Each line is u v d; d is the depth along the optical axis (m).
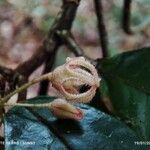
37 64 0.36
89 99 0.28
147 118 0.31
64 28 0.37
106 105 0.32
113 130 0.28
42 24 0.88
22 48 1.00
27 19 0.94
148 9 0.78
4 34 0.98
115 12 0.84
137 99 0.32
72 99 0.28
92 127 0.28
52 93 0.65
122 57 0.34
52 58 0.37
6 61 0.96
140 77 0.33
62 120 0.28
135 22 0.78
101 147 0.27
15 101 0.32
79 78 0.28
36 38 0.99
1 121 0.28
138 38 0.96
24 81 0.32
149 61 0.33
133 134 0.28
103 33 0.41
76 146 0.27
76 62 0.28
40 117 0.28
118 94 0.33
